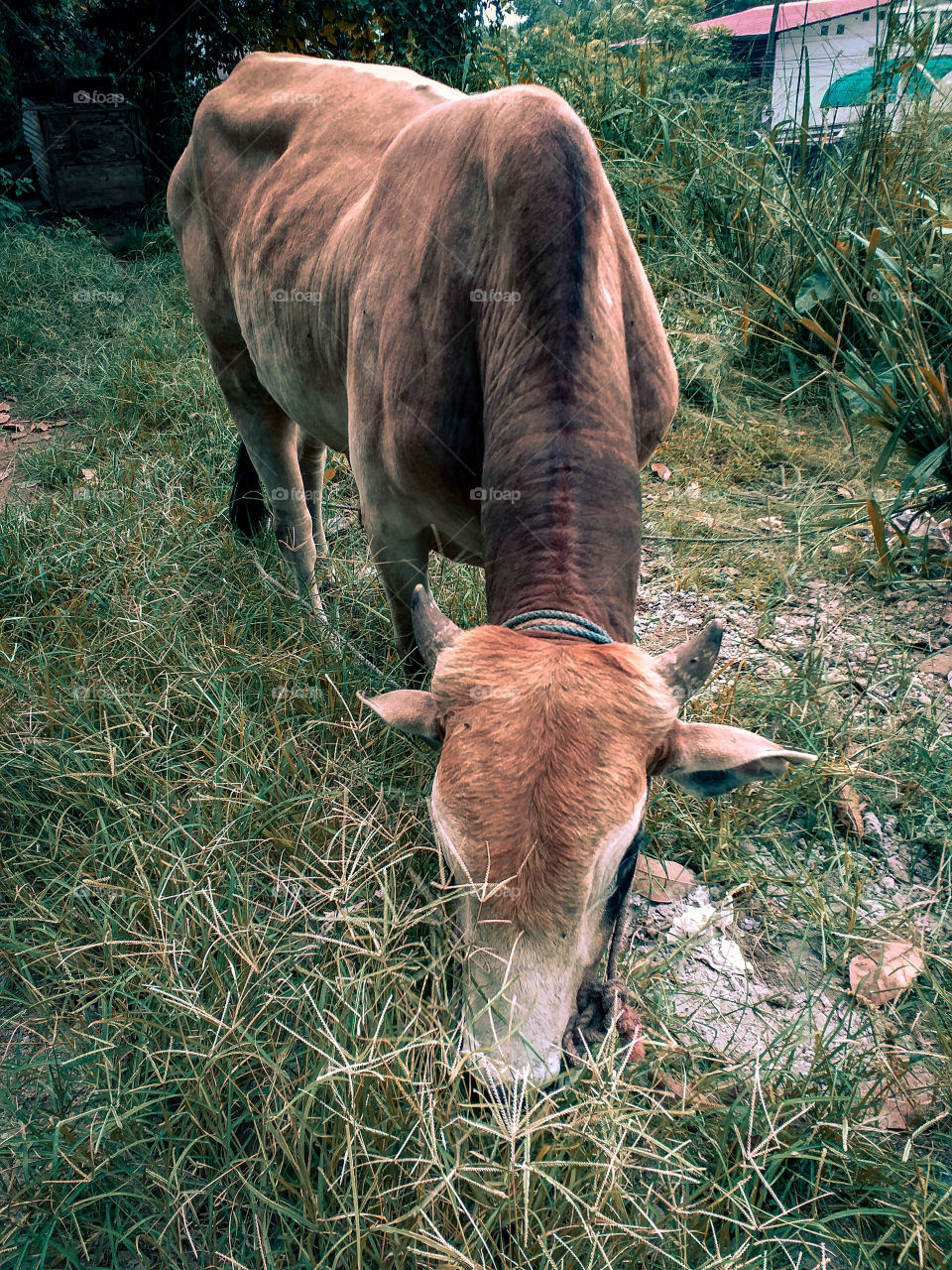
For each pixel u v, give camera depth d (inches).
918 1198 73.8
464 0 346.9
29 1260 74.7
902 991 93.2
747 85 295.4
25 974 91.2
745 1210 69.5
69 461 194.7
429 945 87.4
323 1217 67.7
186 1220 76.5
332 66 133.8
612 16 326.6
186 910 91.8
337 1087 74.2
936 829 109.6
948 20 205.5
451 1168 66.7
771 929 100.7
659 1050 80.3
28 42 402.0
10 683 121.0
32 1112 80.5
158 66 362.3
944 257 188.5
